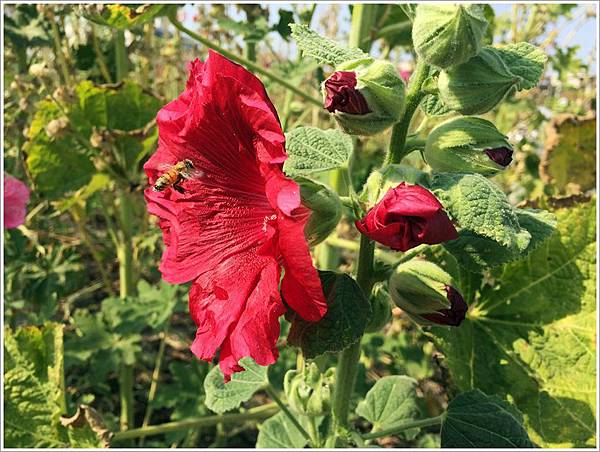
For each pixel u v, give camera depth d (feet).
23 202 1.18
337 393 0.69
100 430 0.93
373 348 1.23
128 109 1.35
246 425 1.46
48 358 0.99
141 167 1.39
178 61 1.65
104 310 1.34
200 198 0.62
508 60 0.58
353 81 0.53
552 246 0.85
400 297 0.61
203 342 0.55
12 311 1.46
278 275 0.50
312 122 1.60
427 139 0.58
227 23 1.26
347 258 1.57
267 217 0.59
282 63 1.38
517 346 0.87
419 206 0.47
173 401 1.34
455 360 0.83
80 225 1.51
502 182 1.77
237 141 0.58
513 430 0.64
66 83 1.44
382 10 1.14
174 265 0.62
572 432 0.84
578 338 0.84
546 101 2.10
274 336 0.50
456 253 0.57
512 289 0.88
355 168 1.37
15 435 0.95
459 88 0.53
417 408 0.88
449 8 0.50
